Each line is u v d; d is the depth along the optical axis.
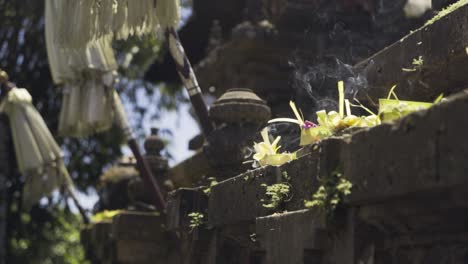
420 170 3.35
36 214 17.34
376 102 6.14
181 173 9.71
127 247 9.20
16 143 12.34
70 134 10.12
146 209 9.56
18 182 16.81
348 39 9.27
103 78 9.77
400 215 3.69
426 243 3.77
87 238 11.43
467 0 5.22
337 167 4.05
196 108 7.89
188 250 7.20
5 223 15.31
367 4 9.34
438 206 3.38
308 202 4.15
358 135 3.86
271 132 7.59
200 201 6.60
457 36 5.03
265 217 4.77
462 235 3.57
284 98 10.62
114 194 11.70
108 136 17.53
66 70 9.71
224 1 13.62
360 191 3.79
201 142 10.21
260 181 5.06
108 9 6.97
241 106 7.17
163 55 16.06
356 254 3.98
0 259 15.05
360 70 6.54
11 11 16.86
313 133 4.88
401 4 8.41
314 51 9.72
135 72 17.09
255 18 11.04
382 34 8.77
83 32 7.12
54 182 12.48
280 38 10.36
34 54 17.31
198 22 14.45
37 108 17.44
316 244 4.19
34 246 17.45
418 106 4.31
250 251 5.73
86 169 17.72
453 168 3.16
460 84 5.29
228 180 5.60
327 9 9.74
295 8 10.30
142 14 6.90
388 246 3.97
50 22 9.55
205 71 11.69
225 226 5.86
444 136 3.22
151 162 9.99
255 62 10.59
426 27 5.38
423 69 5.40
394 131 3.55
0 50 17.23
